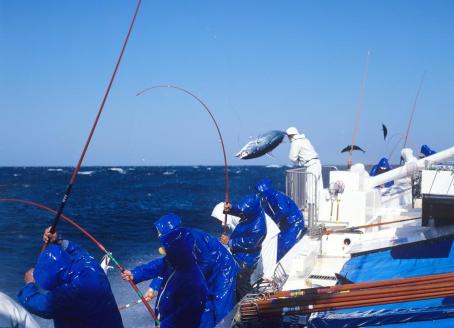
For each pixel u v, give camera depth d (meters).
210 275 5.11
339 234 7.63
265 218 6.47
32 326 3.43
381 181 9.62
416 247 5.55
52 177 80.50
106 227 20.83
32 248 14.93
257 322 4.24
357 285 4.28
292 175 9.48
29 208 27.55
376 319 3.86
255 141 8.19
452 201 5.77
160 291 4.73
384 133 12.63
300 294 4.35
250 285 6.26
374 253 5.76
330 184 9.04
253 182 63.19
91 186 55.00
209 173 111.94
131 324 6.70
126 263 12.96
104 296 3.88
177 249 4.42
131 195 40.94
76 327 3.86
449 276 4.19
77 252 4.02
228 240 6.68
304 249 6.84
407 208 9.95
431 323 3.70
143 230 20.05
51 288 3.78
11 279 10.88
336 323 3.90
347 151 11.50
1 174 96.19
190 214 26.48
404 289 4.07
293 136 10.44
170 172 122.50
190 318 4.57
